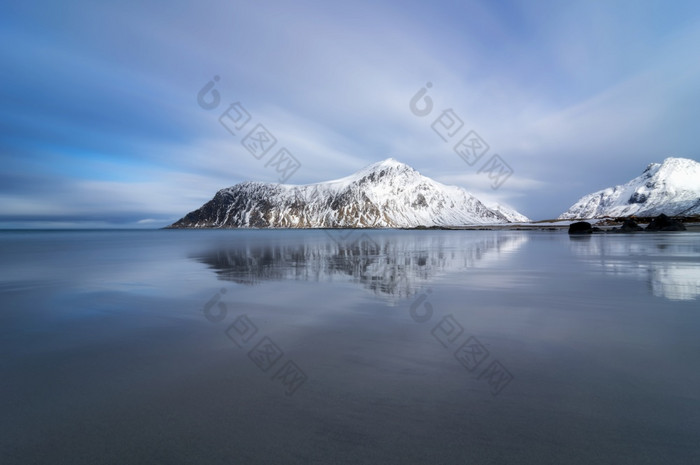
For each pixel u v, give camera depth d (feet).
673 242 153.38
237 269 76.13
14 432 15.81
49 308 39.78
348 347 26.07
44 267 82.84
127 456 14.10
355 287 52.16
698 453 13.65
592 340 26.84
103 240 292.20
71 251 145.07
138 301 43.14
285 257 106.22
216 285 54.80
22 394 19.26
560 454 13.69
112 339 28.58
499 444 14.35
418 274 66.13
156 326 32.27
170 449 14.47
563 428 15.35
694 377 20.11
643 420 15.89
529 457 13.55
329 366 22.57
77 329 31.48
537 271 68.13
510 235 320.70
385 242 209.26
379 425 15.85
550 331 29.35
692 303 39.27
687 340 26.55
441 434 15.08
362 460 13.55
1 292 50.08
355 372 21.58
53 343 27.66
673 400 17.58
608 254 101.55
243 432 15.52
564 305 38.93
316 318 34.55
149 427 16.05
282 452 14.14
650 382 19.58
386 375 21.09
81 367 22.86
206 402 18.17
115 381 20.75
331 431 15.44
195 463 13.60
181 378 21.07
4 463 13.80
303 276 64.49
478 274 65.05
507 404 17.46
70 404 18.17
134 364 23.30
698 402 17.37
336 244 188.44
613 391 18.58
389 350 25.36
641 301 40.50
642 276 59.52
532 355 23.95
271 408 17.44
